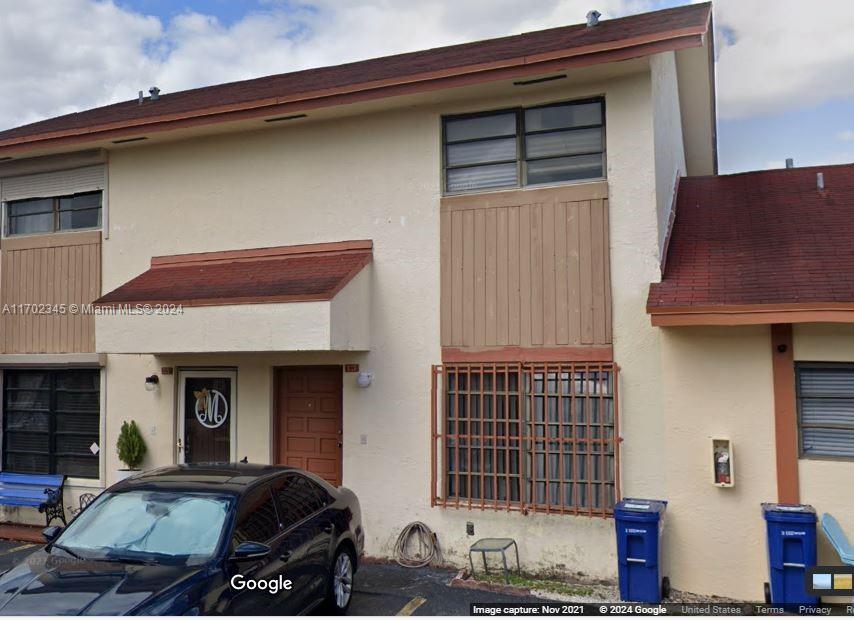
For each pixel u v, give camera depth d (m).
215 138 9.83
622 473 7.52
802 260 7.36
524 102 8.32
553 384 7.95
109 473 10.09
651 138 7.75
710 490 7.20
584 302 7.85
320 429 9.23
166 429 9.81
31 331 10.78
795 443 6.94
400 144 8.83
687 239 8.42
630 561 6.88
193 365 9.76
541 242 8.09
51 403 10.70
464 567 8.10
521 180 8.31
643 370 7.55
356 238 8.95
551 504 7.82
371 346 8.75
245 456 9.36
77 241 10.58
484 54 8.98
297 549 5.79
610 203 7.85
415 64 9.66
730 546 7.08
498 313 8.20
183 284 9.02
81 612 4.29
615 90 7.91
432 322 8.49
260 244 9.45
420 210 8.67
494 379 8.12
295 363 9.15
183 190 9.96
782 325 7.05
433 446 8.30
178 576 4.73
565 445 7.83
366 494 8.62
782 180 9.55
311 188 9.24
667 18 8.54
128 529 5.39
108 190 10.44
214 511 5.39
